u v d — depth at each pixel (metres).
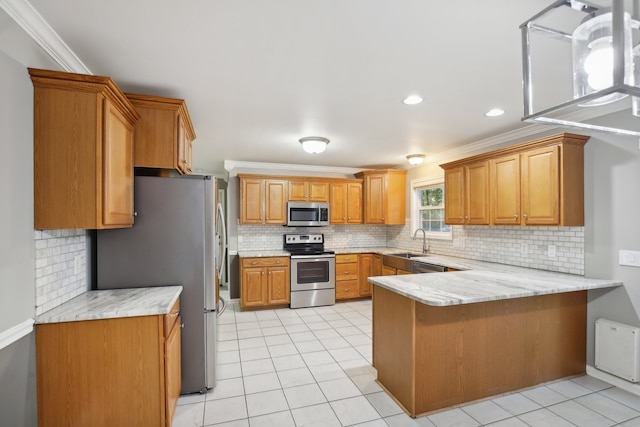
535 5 1.40
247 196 4.86
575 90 1.02
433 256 4.44
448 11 1.44
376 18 1.49
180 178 2.37
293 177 5.04
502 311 2.39
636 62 1.03
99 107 1.68
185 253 2.37
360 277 5.18
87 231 2.23
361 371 2.79
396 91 2.35
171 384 1.93
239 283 4.97
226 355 3.11
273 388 2.49
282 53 1.82
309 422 2.07
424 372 2.16
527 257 3.27
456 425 2.03
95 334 1.71
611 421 2.07
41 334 1.64
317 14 1.46
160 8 1.41
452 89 2.31
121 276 2.27
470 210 3.60
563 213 2.67
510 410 2.20
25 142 1.52
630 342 2.39
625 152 2.51
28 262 1.55
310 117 2.93
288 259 4.76
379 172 5.36
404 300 2.23
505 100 2.52
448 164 3.87
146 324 1.78
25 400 1.54
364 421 2.08
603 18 0.93
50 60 1.71
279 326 3.97
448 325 2.23
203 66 1.97
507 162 3.15
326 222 5.17
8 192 1.40
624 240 2.50
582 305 2.71
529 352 2.49
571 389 2.47
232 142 3.83
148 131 2.25
